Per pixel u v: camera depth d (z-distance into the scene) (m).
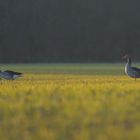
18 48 162.62
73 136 15.16
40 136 15.30
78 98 21.66
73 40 173.00
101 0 187.38
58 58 163.38
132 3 188.62
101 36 176.25
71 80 40.09
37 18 174.25
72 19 179.25
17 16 171.38
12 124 16.81
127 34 177.38
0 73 36.34
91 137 14.99
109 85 28.72
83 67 88.75
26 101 21.27
